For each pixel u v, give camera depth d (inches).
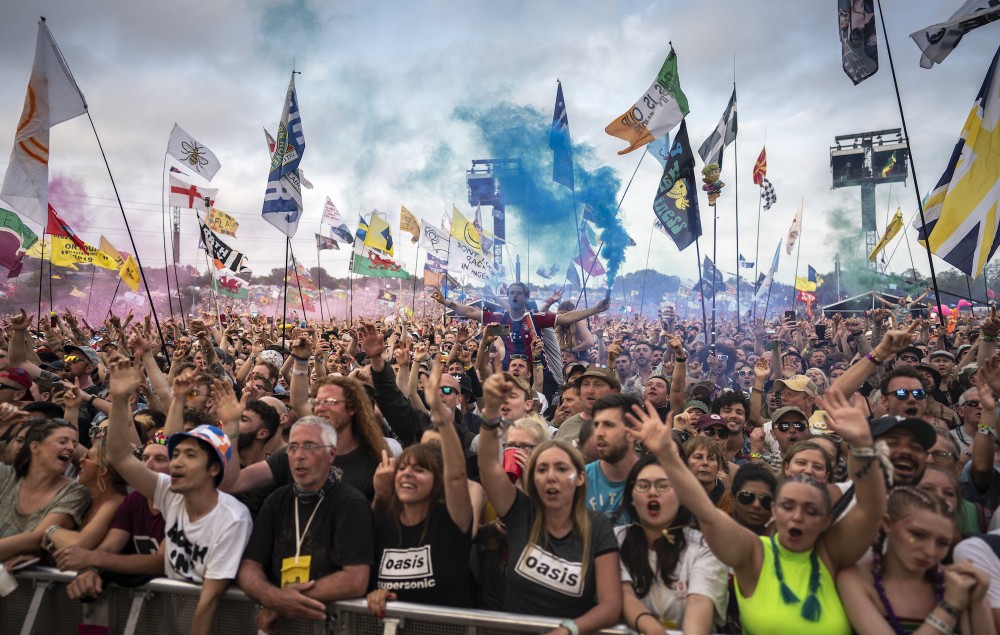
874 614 124.2
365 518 157.8
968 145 292.0
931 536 120.0
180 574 159.9
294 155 403.9
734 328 1016.9
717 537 130.6
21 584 168.2
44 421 183.8
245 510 163.5
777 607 128.9
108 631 162.4
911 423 151.9
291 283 1371.8
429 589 152.6
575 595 145.6
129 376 164.2
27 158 323.3
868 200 1942.7
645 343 487.8
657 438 132.7
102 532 170.9
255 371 300.8
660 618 145.3
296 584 152.3
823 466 170.4
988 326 241.8
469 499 156.9
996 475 184.9
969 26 309.1
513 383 246.7
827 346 520.4
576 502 152.4
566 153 465.4
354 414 195.0
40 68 325.1
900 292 1105.4
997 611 127.3
